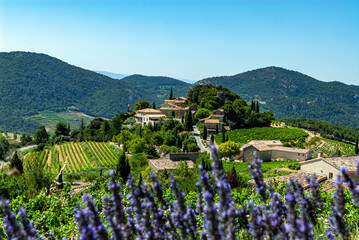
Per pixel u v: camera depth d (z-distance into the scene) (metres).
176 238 4.54
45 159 98.62
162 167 57.91
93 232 3.25
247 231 4.38
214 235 3.42
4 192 23.86
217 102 142.75
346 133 143.38
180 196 4.25
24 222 3.73
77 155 103.81
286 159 84.19
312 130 139.25
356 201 3.55
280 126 128.88
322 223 7.46
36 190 24.36
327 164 34.94
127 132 109.19
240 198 13.46
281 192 14.15
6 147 127.19
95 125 137.62
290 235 4.11
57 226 11.95
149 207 4.09
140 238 4.05
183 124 116.44
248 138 105.38
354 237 7.15
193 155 70.44
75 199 16.16
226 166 72.25
